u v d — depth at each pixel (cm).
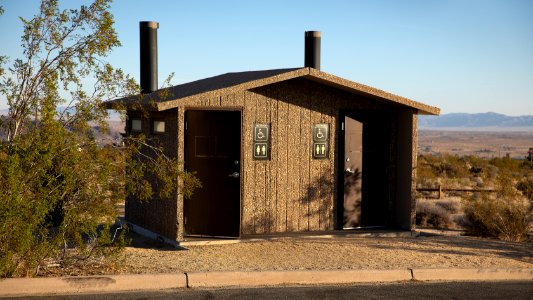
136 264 1000
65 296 827
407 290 909
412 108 1352
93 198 930
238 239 1230
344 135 1358
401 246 1203
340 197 1363
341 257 1084
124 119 1164
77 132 979
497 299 867
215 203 1243
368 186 1391
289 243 1212
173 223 1195
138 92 1062
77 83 1041
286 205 1319
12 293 830
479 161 4525
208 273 918
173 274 906
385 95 1301
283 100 1307
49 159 876
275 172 1305
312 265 1015
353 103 1366
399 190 1397
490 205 1488
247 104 1270
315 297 854
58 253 967
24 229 846
